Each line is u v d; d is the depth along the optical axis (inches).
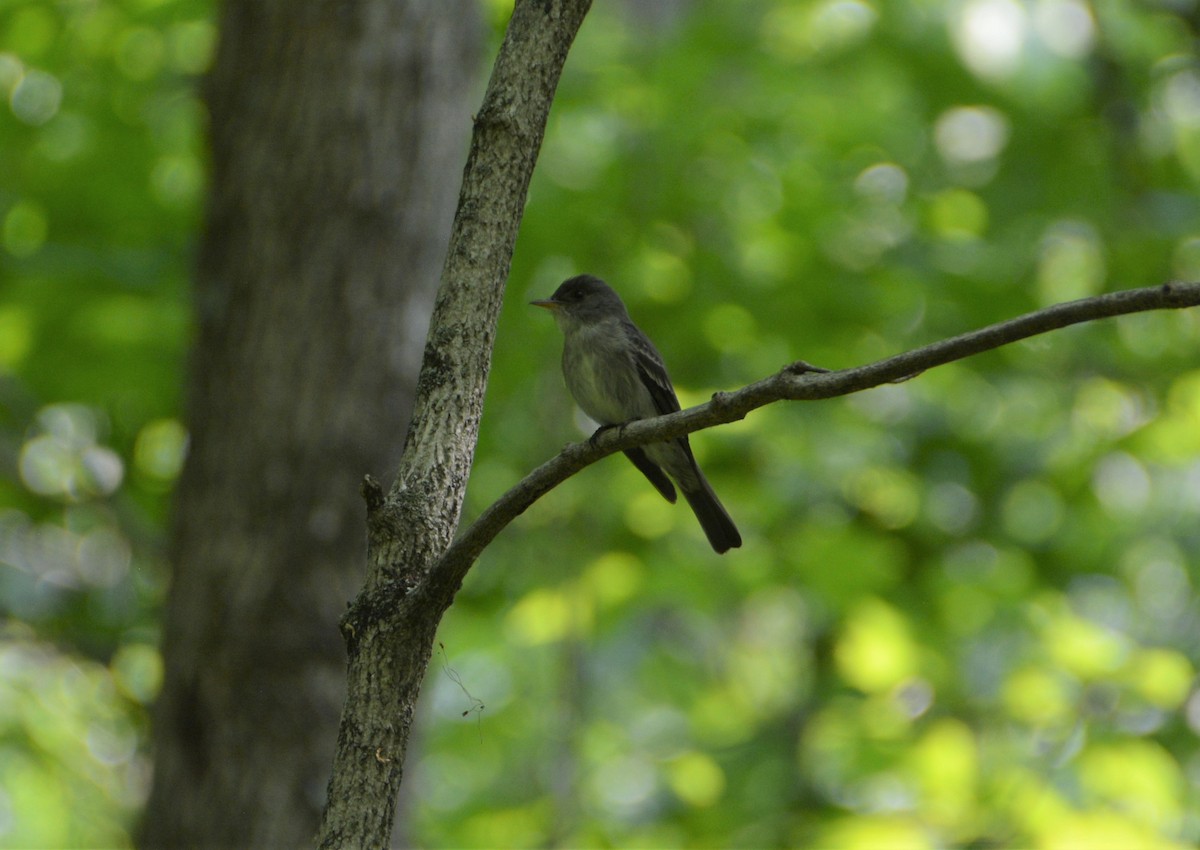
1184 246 512.4
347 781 143.9
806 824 479.5
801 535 527.5
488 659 686.5
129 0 488.7
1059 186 524.4
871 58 528.4
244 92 338.3
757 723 611.2
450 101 347.6
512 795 589.3
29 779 507.5
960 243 504.1
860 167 521.0
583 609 536.4
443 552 152.6
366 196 330.3
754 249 518.6
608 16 569.0
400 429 325.7
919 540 545.3
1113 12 528.7
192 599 311.9
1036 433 541.0
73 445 482.0
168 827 299.3
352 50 335.9
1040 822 421.4
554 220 497.7
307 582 309.3
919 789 448.5
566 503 536.4
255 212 330.3
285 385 320.5
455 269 158.2
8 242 485.4
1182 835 448.5
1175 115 565.6
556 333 505.7
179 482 326.6
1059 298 542.3
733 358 507.5
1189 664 491.2
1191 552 580.1
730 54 519.2
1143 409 519.2
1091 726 440.1
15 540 517.7
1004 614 511.8
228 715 301.7
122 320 444.1
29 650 512.4
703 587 536.4
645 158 509.4
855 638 491.8
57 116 495.5
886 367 144.3
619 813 541.0
